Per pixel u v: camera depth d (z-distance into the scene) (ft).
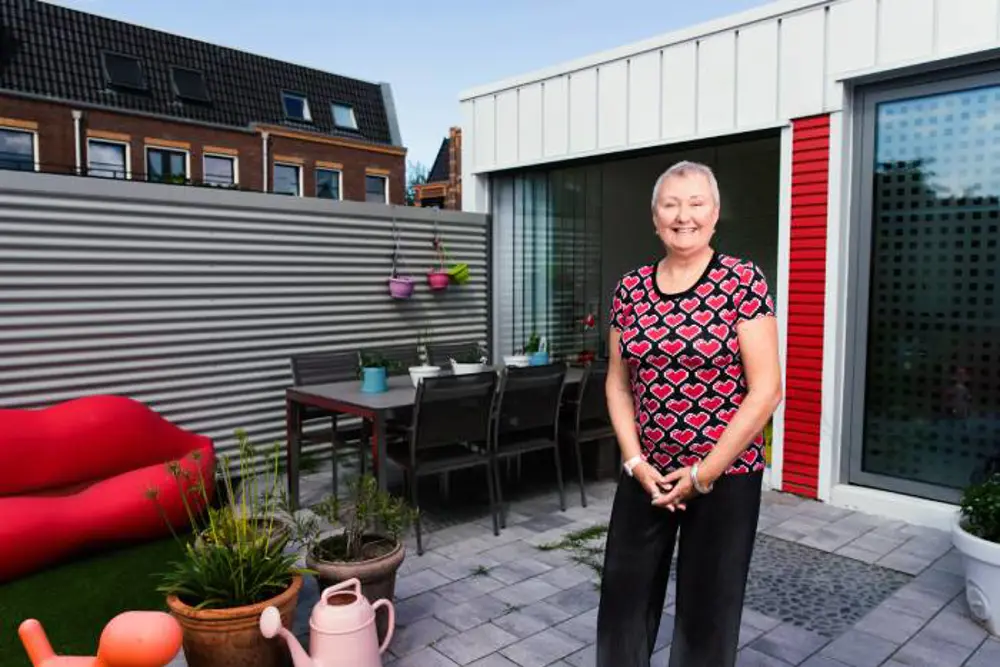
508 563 11.41
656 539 6.59
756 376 5.87
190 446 13.53
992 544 8.73
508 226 21.47
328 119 57.21
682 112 15.90
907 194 13.19
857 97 13.64
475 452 12.96
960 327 12.66
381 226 18.94
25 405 13.12
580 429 15.01
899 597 10.05
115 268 14.16
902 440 13.51
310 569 8.43
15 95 41.47
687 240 6.05
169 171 48.60
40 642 6.02
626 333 6.42
